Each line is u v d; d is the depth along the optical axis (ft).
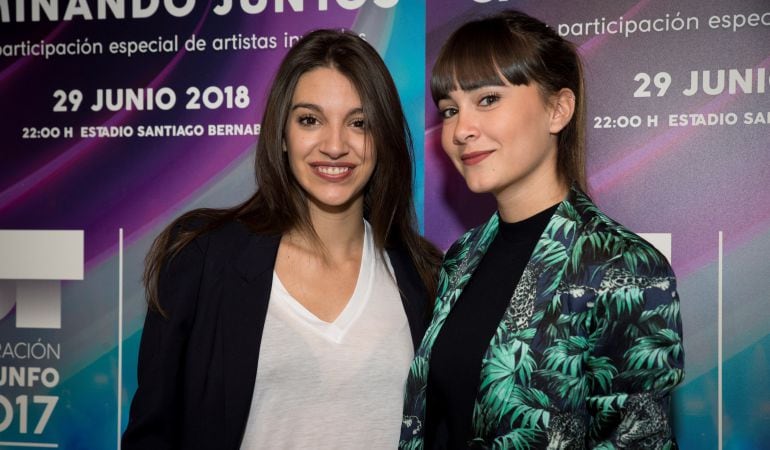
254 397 4.42
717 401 6.04
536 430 3.49
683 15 6.04
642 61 6.11
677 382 3.35
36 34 7.02
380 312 4.75
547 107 3.97
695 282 6.07
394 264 5.09
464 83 3.92
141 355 4.53
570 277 3.64
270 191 4.80
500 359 3.68
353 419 4.44
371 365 4.52
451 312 4.31
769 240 5.93
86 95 6.95
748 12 5.93
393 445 4.55
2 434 7.11
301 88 4.58
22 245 7.06
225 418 4.31
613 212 6.20
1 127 7.08
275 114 4.69
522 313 3.74
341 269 4.85
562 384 3.50
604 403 3.42
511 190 4.13
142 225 6.88
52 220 7.02
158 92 6.84
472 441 3.74
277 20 6.65
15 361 7.10
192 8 6.79
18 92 7.06
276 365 4.40
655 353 3.32
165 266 4.60
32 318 7.06
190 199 6.81
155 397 4.32
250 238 4.75
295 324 4.50
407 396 4.38
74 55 6.98
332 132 4.49
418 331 4.87
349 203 4.83
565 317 3.58
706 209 6.05
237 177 6.73
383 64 4.71
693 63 6.03
